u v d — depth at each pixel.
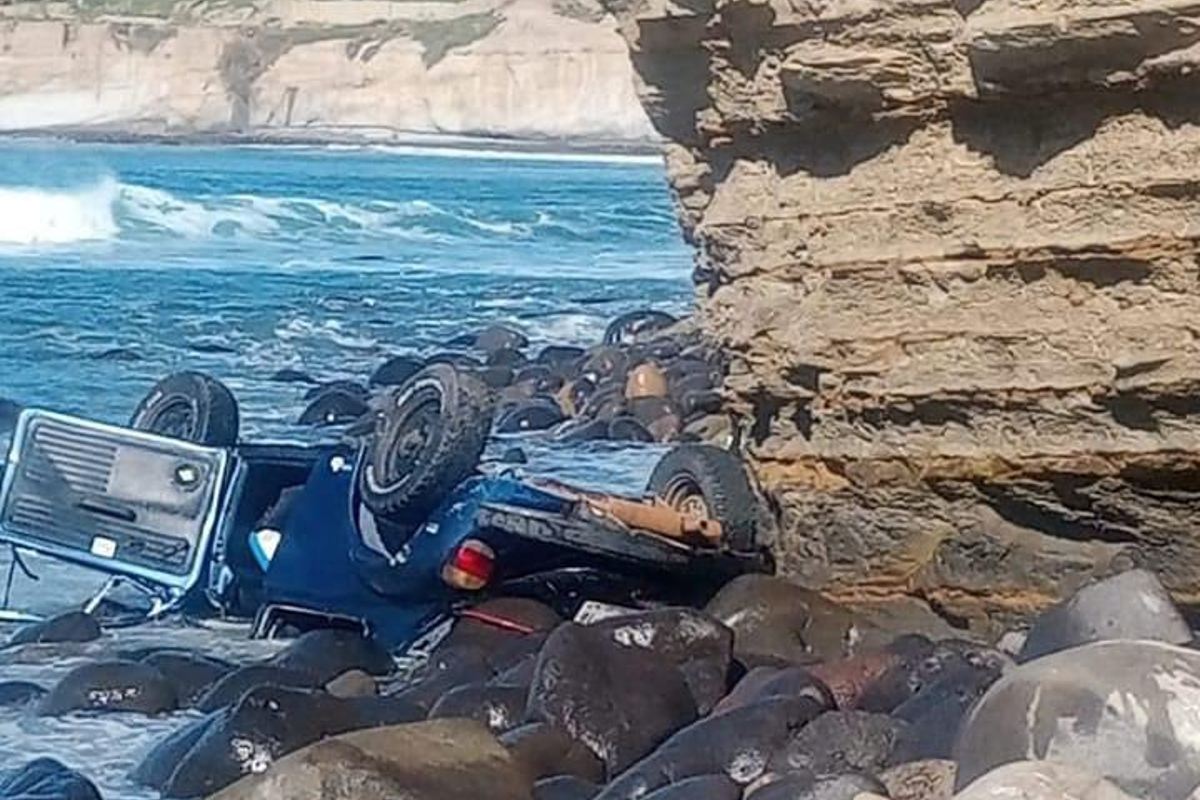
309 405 28.19
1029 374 14.43
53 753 12.74
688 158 17.81
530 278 52.81
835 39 15.25
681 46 17.05
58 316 39.66
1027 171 14.50
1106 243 14.04
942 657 12.66
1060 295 14.37
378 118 138.88
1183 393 13.83
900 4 14.84
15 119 136.25
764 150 16.53
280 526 15.76
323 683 13.99
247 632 15.64
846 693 12.63
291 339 38.47
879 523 15.34
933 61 14.77
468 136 138.00
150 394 17.17
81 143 109.38
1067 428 14.34
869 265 15.28
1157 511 14.16
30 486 16.12
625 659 12.45
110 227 58.62
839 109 15.51
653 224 73.94
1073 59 13.91
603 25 138.88
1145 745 9.63
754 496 15.92
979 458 14.73
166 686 13.83
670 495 16.06
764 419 16.20
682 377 28.97
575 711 12.10
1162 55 13.58
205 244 59.75
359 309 44.09
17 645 15.45
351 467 15.48
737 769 11.23
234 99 138.25
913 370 15.02
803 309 15.76
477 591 14.60
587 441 25.58
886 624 14.95
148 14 140.50
